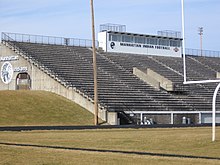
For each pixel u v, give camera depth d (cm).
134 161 1392
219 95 5891
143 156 1529
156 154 1611
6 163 1352
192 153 1639
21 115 4381
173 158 1477
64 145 1955
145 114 4841
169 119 5003
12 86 5738
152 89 5581
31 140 2216
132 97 5153
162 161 1395
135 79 5762
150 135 2352
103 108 4675
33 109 4569
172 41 7256
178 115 5081
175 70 6500
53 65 5506
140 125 4144
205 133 2355
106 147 1864
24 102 4700
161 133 2555
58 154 1573
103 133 2759
